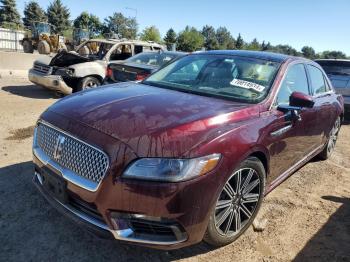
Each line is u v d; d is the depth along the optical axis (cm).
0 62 1564
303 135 444
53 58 993
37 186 340
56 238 330
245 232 366
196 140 282
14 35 3105
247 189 338
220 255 327
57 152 305
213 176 283
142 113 309
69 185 291
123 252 319
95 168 278
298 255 339
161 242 279
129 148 271
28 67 1659
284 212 416
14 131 631
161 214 269
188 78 429
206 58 462
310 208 432
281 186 489
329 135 586
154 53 966
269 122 354
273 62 434
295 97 378
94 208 283
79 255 311
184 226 278
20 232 334
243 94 383
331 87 589
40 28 2928
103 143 276
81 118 306
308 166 580
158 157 269
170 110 319
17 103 888
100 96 357
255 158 335
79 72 970
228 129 308
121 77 853
